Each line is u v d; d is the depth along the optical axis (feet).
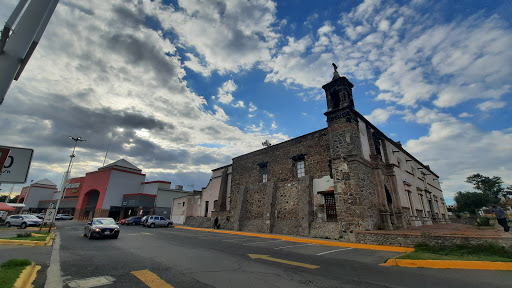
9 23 11.44
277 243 45.44
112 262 26.21
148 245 40.68
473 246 29.71
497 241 28.60
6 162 14.06
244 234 67.51
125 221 123.95
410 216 67.82
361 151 55.36
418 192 84.74
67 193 184.75
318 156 66.28
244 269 23.50
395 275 21.88
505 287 17.99
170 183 162.91
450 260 25.04
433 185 112.27
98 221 54.19
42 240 41.91
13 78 10.98
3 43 11.10
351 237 47.60
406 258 26.84
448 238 32.50
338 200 51.88
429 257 26.68
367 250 36.88
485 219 64.03
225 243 44.55
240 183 89.15
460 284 18.98
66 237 54.39
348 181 51.24
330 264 26.55
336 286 18.49
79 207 165.07
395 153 73.82
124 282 18.79
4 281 15.62
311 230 58.39
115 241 46.68
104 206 150.20
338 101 61.26
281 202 70.64
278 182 74.13
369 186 54.44
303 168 69.92
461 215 123.75
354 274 22.17
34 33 11.94
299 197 64.75
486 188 168.14
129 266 24.25
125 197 155.43
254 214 77.61
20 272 18.30
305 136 71.10
